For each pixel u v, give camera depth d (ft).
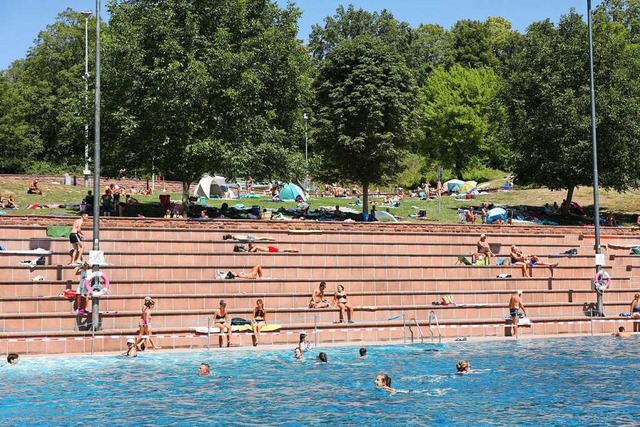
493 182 290.56
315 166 173.27
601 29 198.49
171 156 154.20
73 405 64.28
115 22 158.30
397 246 136.98
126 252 115.85
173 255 117.91
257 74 157.89
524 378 76.84
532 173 201.16
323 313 107.24
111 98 154.81
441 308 113.39
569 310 122.01
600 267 122.52
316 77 201.77
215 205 187.52
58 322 95.35
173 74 145.79
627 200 223.51
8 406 63.98
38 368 82.02
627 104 183.62
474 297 121.29
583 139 185.88
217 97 152.46
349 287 117.91
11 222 126.52
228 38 154.92
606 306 124.57
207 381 75.00
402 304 116.47
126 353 90.89
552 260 139.64
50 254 111.65
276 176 161.89
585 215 198.59
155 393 69.31
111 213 155.94
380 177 200.44
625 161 185.06
